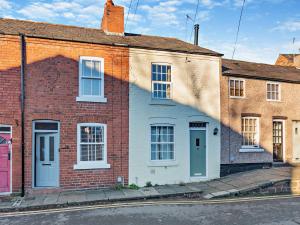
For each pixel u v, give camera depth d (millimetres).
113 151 12234
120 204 9766
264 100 15945
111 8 14156
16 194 10812
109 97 12328
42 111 11367
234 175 14211
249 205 9516
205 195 11023
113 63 12484
